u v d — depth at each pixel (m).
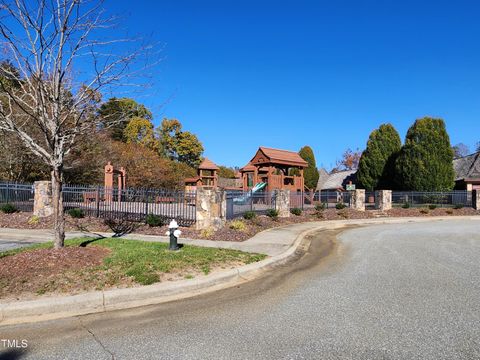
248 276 7.65
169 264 7.51
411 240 13.35
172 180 35.53
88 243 9.47
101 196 18.89
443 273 7.83
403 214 25.38
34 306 5.19
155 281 6.49
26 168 23.25
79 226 13.67
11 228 13.84
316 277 7.61
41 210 15.35
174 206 18.50
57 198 7.68
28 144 7.47
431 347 4.07
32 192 18.45
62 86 7.49
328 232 16.33
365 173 38.91
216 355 3.90
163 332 4.58
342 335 4.42
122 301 5.81
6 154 20.41
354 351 3.98
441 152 31.77
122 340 4.33
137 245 9.37
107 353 3.97
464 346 4.09
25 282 6.01
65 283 6.06
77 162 21.70
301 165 30.53
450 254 10.27
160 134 65.88
